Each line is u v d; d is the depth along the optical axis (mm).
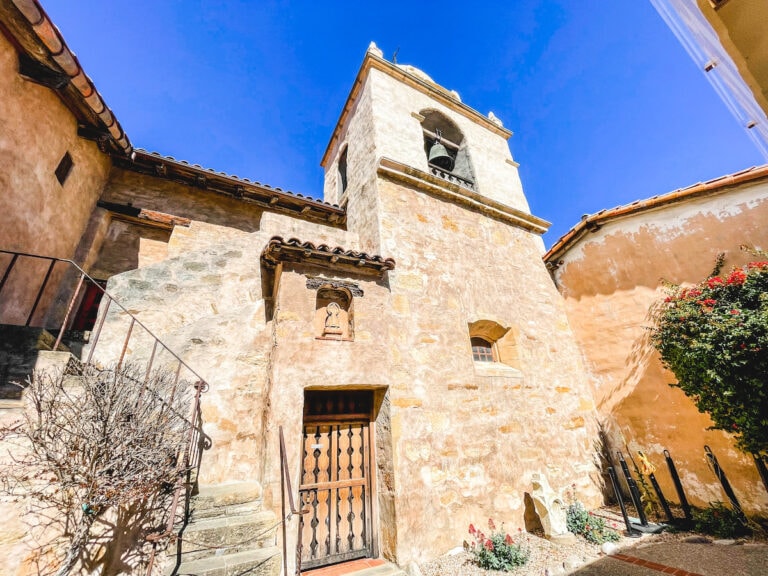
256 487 3871
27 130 4285
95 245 5840
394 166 6773
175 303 5098
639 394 6070
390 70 8758
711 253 5465
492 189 8844
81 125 5438
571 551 4262
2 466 2430
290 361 4133
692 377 4508
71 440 2592
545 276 7949
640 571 3623
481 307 6371
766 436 3920
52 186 4836
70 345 4363
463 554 4234
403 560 3902
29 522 2424
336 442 4566
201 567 2898
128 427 2838
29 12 3457
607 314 6812
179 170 6680
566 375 6742
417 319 5445
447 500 4477
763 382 3814
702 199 5730
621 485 6121
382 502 4328
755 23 1298
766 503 4434
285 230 6332
